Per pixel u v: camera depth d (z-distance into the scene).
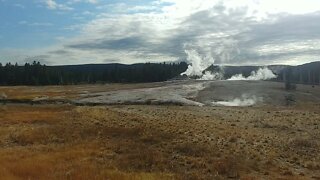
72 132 35.38
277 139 32.25
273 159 26.53
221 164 24.09
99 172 21.67
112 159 25.70
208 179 21.59
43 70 183.75
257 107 58.97
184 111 51.84
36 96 89.38
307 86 87.81
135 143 30.17
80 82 190.50
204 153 27.14
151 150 27.67
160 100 68.75
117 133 34.25
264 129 37.09
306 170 24.61
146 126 36.34
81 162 24.28
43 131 36.03
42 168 22.20
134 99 71.62
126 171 22.78
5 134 35.47
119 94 79.88
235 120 42.75
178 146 28.53
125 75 190.88
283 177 22.48
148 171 23.14
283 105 63.91
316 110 54.28
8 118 45.78
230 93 75.69
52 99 78.69
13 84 178.25
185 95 75.75
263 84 88.12
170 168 23.80
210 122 40.34
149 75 187.62
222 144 29.83
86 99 75.88
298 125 39.06
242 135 33.00
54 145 31.08
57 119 44.22
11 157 25.81
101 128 36.25
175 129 34.59
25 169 21.72
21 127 39.53
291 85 81.94
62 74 190.75
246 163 24.95
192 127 36.00
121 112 49.69
